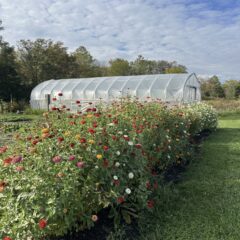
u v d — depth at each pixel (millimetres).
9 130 7836
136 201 3328
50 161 2699
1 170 2695
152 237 2914
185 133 6203
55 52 35094
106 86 18969
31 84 31047
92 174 2879
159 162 4926
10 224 2430
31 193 2416
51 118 3869
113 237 2803
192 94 18984
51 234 2650
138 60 50281
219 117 17828
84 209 2756
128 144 3348
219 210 3559
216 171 5246
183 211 3531
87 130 3318
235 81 39188
